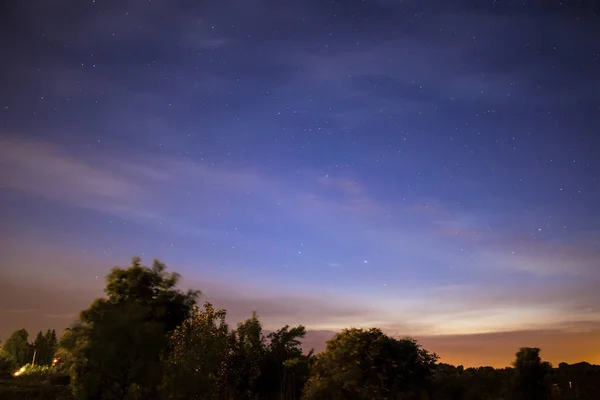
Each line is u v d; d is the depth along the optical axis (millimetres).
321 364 32156
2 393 18953
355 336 32156
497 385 44969
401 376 31203
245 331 30297
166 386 14914
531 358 42750
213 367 19875
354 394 31219
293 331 32875
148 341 13617
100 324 13562
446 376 42531
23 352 55938
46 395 18984
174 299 28875
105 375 13172
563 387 47375
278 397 30391
